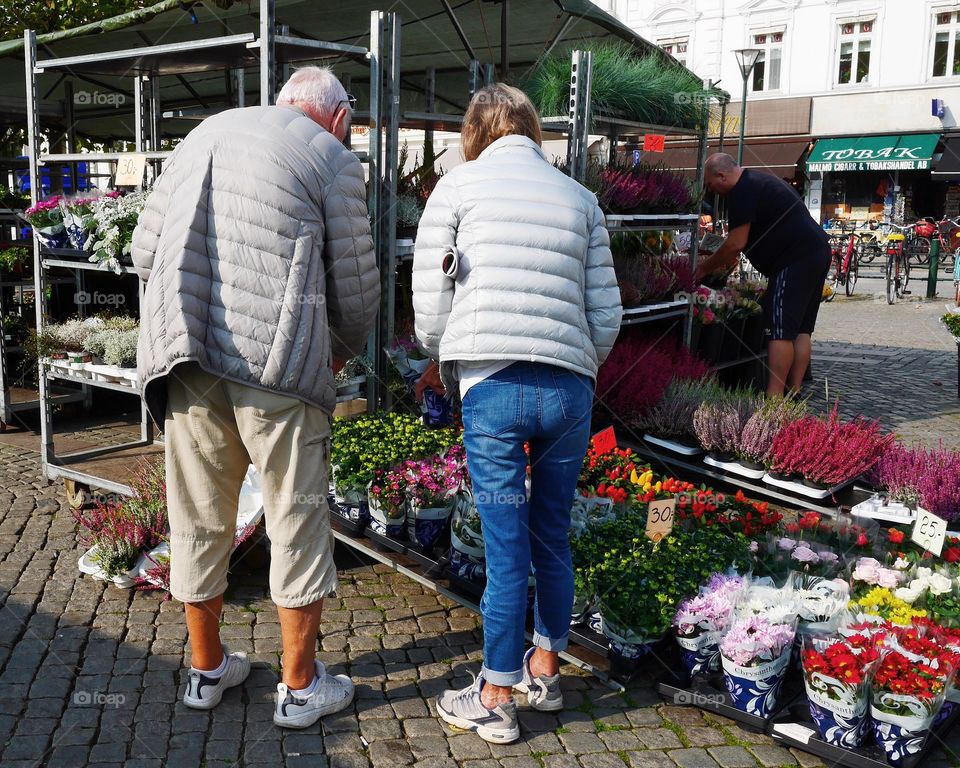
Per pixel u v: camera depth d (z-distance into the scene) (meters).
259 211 2.33
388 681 2.86
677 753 2.53
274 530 2.48
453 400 4.27
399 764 2.44
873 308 14.02
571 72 4.88
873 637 2.59
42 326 4.68
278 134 2.41
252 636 3.11
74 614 3.25
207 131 2.45
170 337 2.32
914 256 19.11
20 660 2.92
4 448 5.32
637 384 5.03
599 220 2.54
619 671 2.85
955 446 5.73
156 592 3.45
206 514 2.53
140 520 3.55
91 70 4.74
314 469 2.47
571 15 5.68
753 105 23.50
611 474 3.77
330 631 3.16
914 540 3.34
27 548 3.85
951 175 21.05
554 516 2.57
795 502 4.23
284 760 2.45
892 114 22.06
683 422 4.79
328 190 2.44
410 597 3.46
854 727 2.45
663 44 24.66
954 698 2.66
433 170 5.01
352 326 2.58
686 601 2.80
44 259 4.60
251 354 2.34
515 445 2.42
